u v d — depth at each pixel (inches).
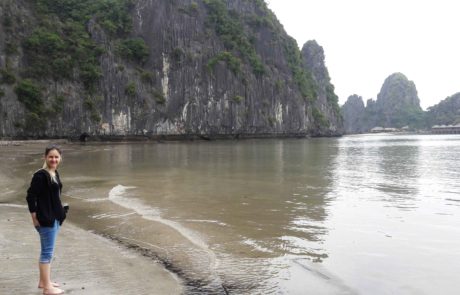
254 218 458.3
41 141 2304.4
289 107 4175.7
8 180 755.4
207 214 479.5
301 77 4564.5
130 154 1533.0
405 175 869.8
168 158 1338.6
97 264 304.0
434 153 1658.5
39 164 1084.5
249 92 3720.5
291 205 531.5
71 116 2694.4
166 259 320.5
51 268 292.8
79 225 437.4
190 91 3341.5
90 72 2815.0
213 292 257.9
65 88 2719.0
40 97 2561.5
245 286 268.1
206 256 327.6
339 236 382.9
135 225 431.5
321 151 1775.3
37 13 2962.6
